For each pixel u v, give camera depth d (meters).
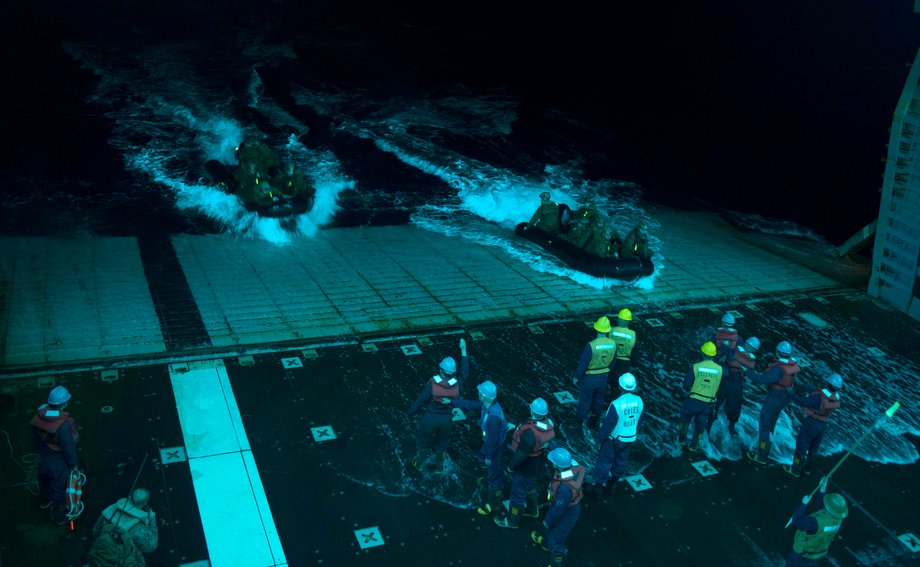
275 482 9.49
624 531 9.50
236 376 11.30
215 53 27.61
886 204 15.80
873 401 12.73
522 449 8.89
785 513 10.12
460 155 21.80
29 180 17.17
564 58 32.75
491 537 9.18
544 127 25.11
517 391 11.77
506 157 22.22
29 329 11.73
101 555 7.53
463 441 10.70
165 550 8.36
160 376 11.05
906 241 15.54
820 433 10.53
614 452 9.77
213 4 33.38
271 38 30.22
